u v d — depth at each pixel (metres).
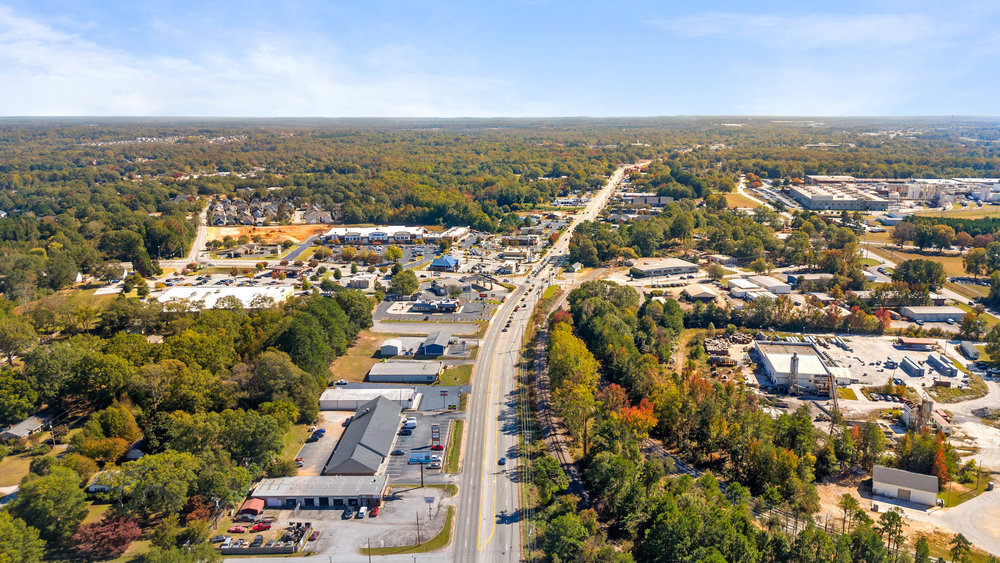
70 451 134.00
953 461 141.12
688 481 126.12
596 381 178.75
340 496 127.25
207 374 159.25
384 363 196.00
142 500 115.31
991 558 108.44
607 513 126.75
